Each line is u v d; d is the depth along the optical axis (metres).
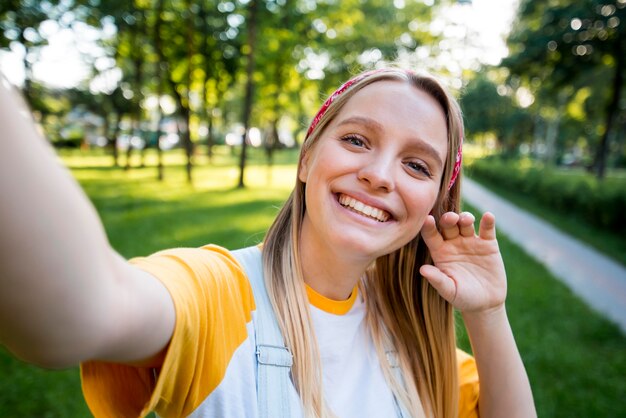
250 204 13.41
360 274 1.15
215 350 0.81
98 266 0.49
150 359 0.68
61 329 0.45
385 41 22.47
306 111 29.31
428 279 1.20
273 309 1.02
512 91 48.00
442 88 1.12
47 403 3.26
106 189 15.73
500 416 1.24
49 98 28.88
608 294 7.29
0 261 0.41
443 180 1.23
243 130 18.19
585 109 29.75
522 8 21.70
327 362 1.09
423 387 1.28
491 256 1.25
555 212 16.55
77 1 16.78
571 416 3.62
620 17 17.62
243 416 0.85
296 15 18.53
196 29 19.16
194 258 0.87
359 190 1.03
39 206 0.42
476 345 1.27
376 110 1.06
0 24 15.74
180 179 20.78
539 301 6.26
